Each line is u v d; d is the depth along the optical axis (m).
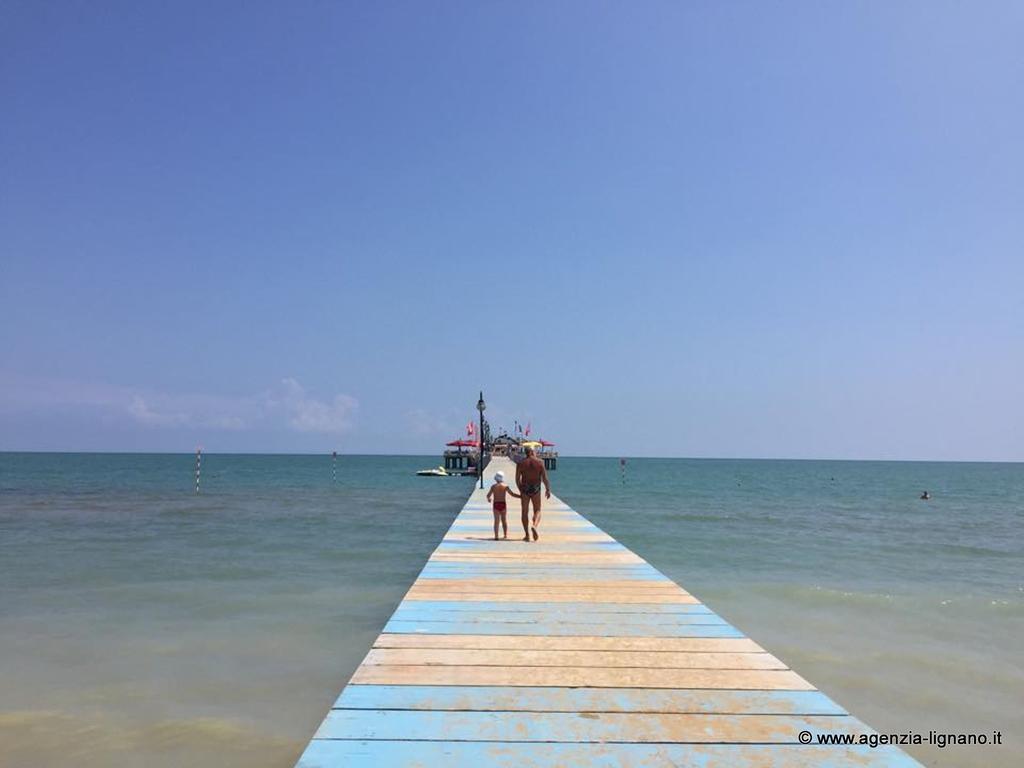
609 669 5.10
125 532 23.31
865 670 8.87
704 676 4.96
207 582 13.98
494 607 7.11
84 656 9.11
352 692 4.61
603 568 9.53
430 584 8.34
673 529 25.36
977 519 32.81
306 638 9.98
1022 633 10.68
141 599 12.35
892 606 12.35
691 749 3.77
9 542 20.31
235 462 175.50
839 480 86.69
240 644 9.66
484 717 4.19
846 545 21.42
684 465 197.00
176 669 8.65
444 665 5.18
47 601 12.14
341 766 3.54
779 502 42.81
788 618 11.45
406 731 3.98
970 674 8.75
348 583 13.93
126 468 109.94
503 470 50.06
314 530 24.23
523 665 5.18
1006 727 7.22
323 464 163.12
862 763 3.62
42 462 146.62
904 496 52.47
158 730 6.90
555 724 4.09
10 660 8.93
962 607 12.30
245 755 6.40
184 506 35.91
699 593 13.27
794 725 4.11
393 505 37.03
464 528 14.70
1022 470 178.00
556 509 19.69
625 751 3.74
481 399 28.30
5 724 7.00
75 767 6.13
